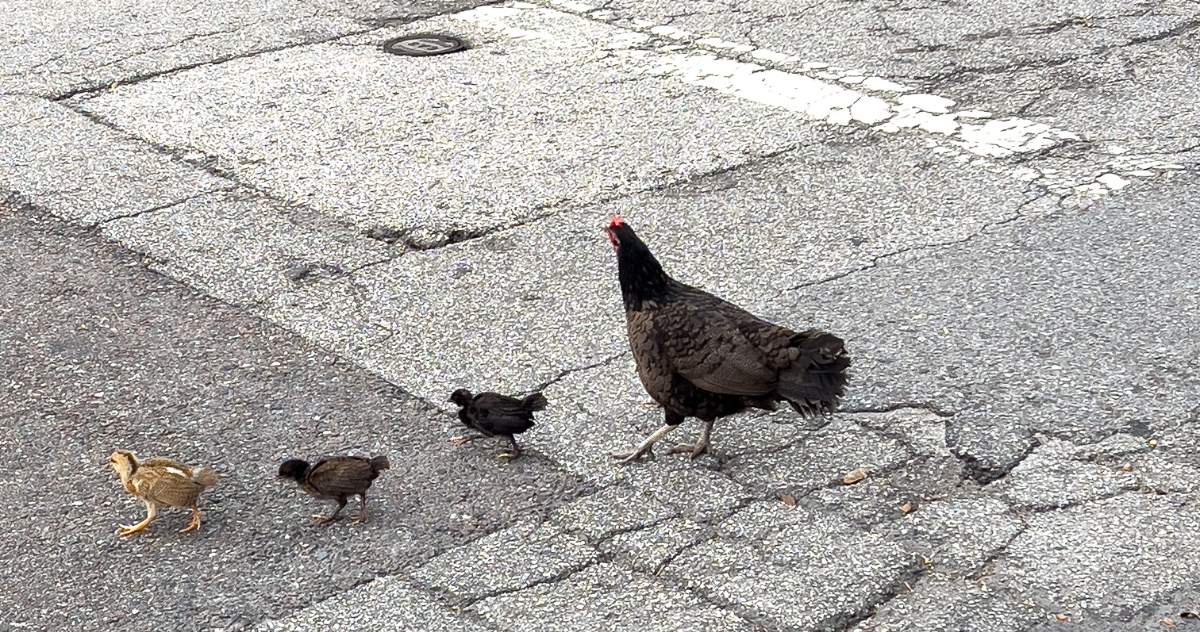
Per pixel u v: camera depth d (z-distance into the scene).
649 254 4.98
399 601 4.74
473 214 5.86
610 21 6.99
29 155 6.23
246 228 5.85
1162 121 6.11
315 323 5.47
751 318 4.95
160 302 5.57
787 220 5.78
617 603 4.72
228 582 4.80
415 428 5.13
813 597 4.70
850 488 4.92
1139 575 4.71
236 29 7.06
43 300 5.59
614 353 5.32
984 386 5.14
